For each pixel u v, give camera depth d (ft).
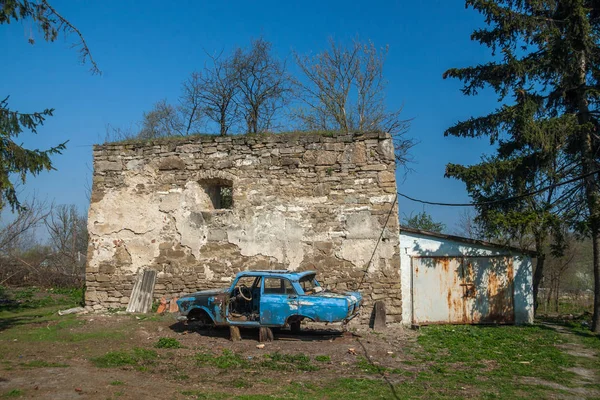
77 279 62.34
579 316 45.83
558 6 38.73
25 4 25.98
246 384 21.08
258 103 75.20
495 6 38.99
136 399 18.40
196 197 40.01
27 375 21.63
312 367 24.12
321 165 38.29
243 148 39.65
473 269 38.52
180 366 24.13
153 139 41.63
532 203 40.88
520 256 38.42
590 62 38.11
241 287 32.04
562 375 23.80
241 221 38.93
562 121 37.04
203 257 39.22
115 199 41.22
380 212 37.01
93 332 31.50
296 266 37.55
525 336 33.35
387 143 37.68
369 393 20.12
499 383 22.06
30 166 28.84
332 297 29.04
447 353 28.09
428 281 38.52
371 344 29.73
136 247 40.40
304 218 37.99
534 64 39.42
